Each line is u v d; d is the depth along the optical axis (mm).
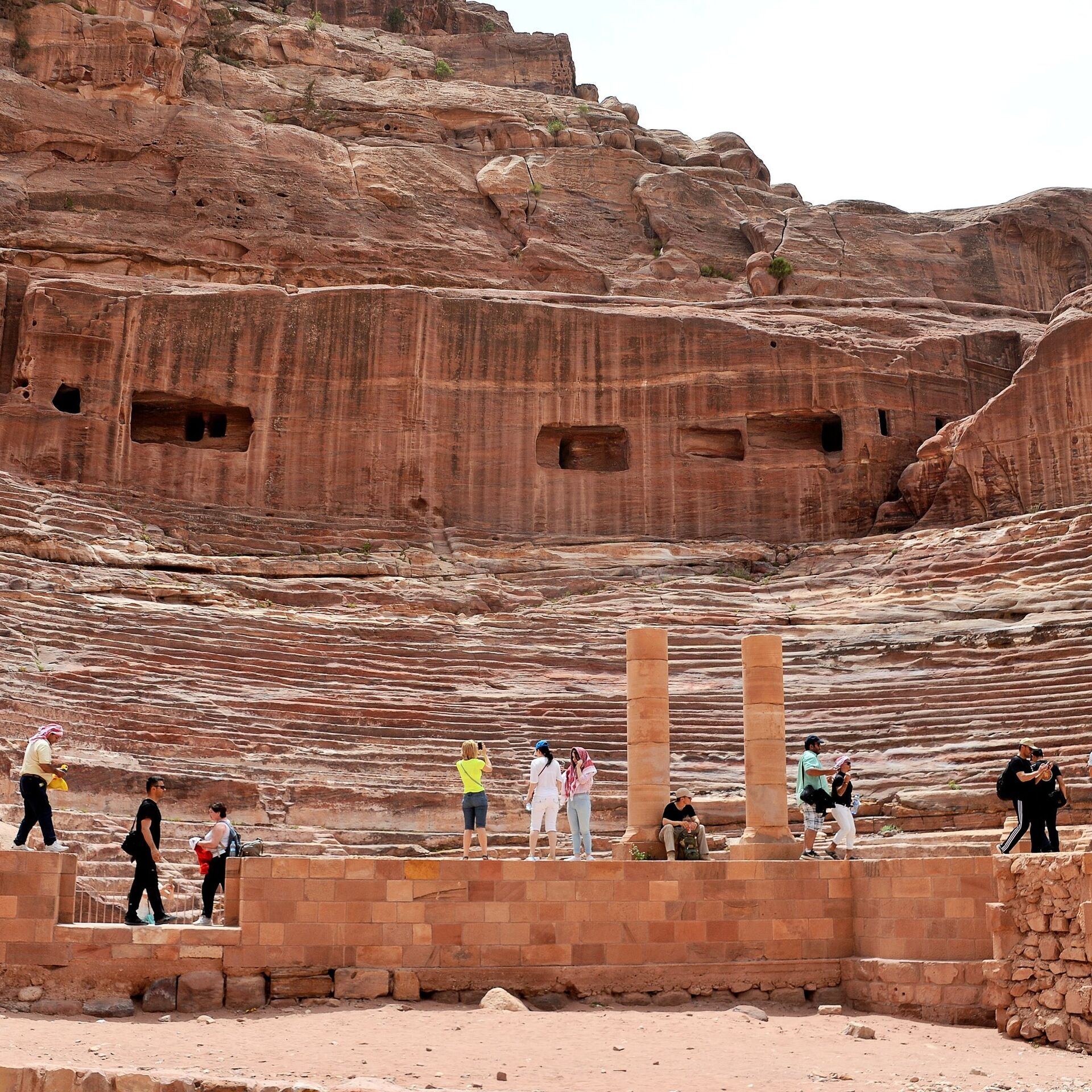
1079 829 18031
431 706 25422
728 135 57438
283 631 27703
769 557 35125
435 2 61188
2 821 18109
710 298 48094
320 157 47344
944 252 50406
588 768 17750
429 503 35812
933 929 14984
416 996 14406
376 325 36469
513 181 49438
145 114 45594
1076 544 29703
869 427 37719
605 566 34375
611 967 14930
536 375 37250
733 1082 11148
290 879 14398
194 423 37125
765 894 15602
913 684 25328
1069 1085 11086
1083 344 34094
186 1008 13773
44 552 29062
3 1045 11523
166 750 22219
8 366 35312
